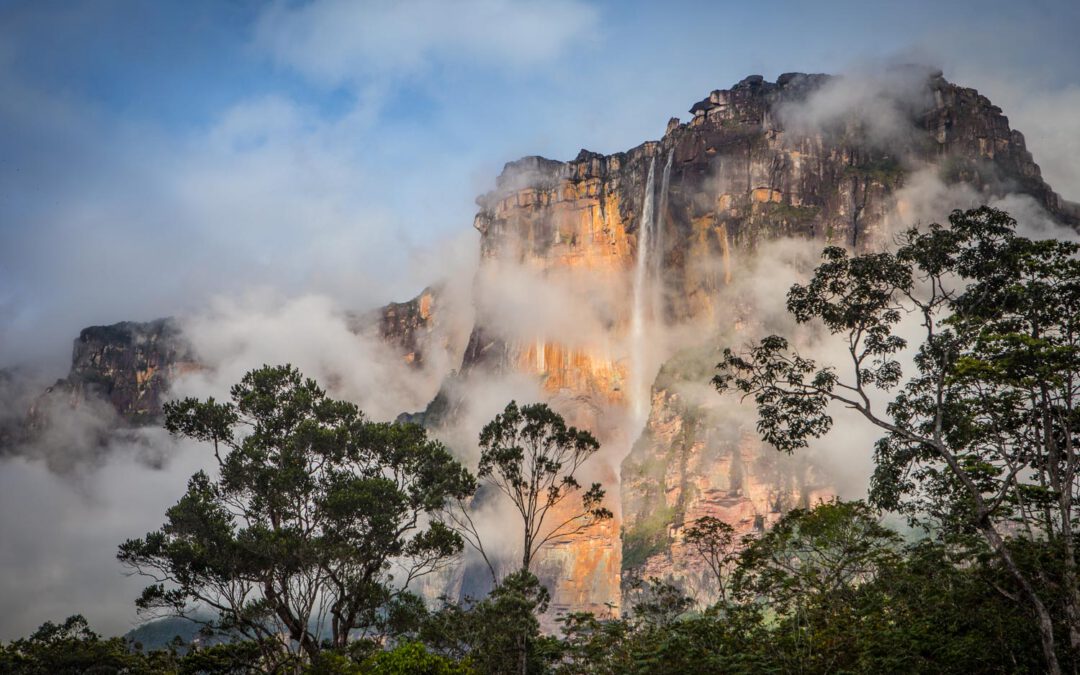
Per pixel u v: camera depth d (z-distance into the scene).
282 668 71.94
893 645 54.34
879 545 67.62
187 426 79.12
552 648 71.31
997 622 53.31
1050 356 53.81
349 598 74.19
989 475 55.47
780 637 61.50
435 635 71.94
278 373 82.31
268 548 71.06
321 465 78.88
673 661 61.44
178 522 73.12
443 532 77.69
